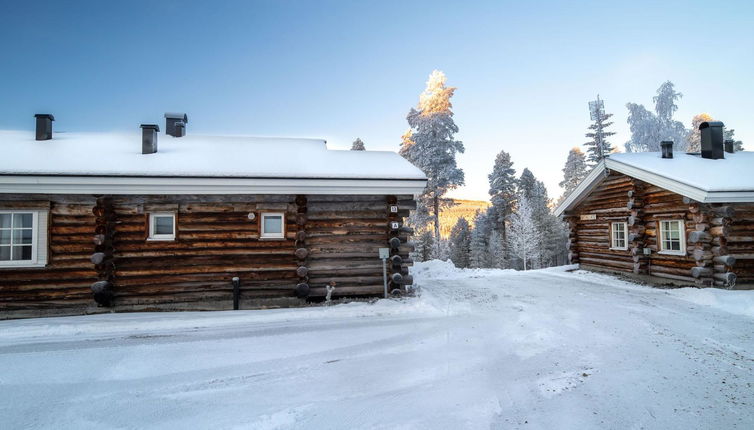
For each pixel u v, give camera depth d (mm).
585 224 15766
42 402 4238
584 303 9109
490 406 4039
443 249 34781
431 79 29156
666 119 29547
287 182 8984
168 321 7383
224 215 9133
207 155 9891
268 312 8164
